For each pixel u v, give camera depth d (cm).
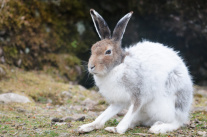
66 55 1264
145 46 659
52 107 864
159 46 675
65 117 722
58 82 1143
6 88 947
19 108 801
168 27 1344
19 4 1161
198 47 1379
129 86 603
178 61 669
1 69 1033
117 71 606
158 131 612
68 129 639
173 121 647
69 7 1288
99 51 609
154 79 619
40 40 1204
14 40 1142
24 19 1167
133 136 586
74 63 1259
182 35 1341
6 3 1127
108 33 658
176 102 649
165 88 634
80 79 1266
